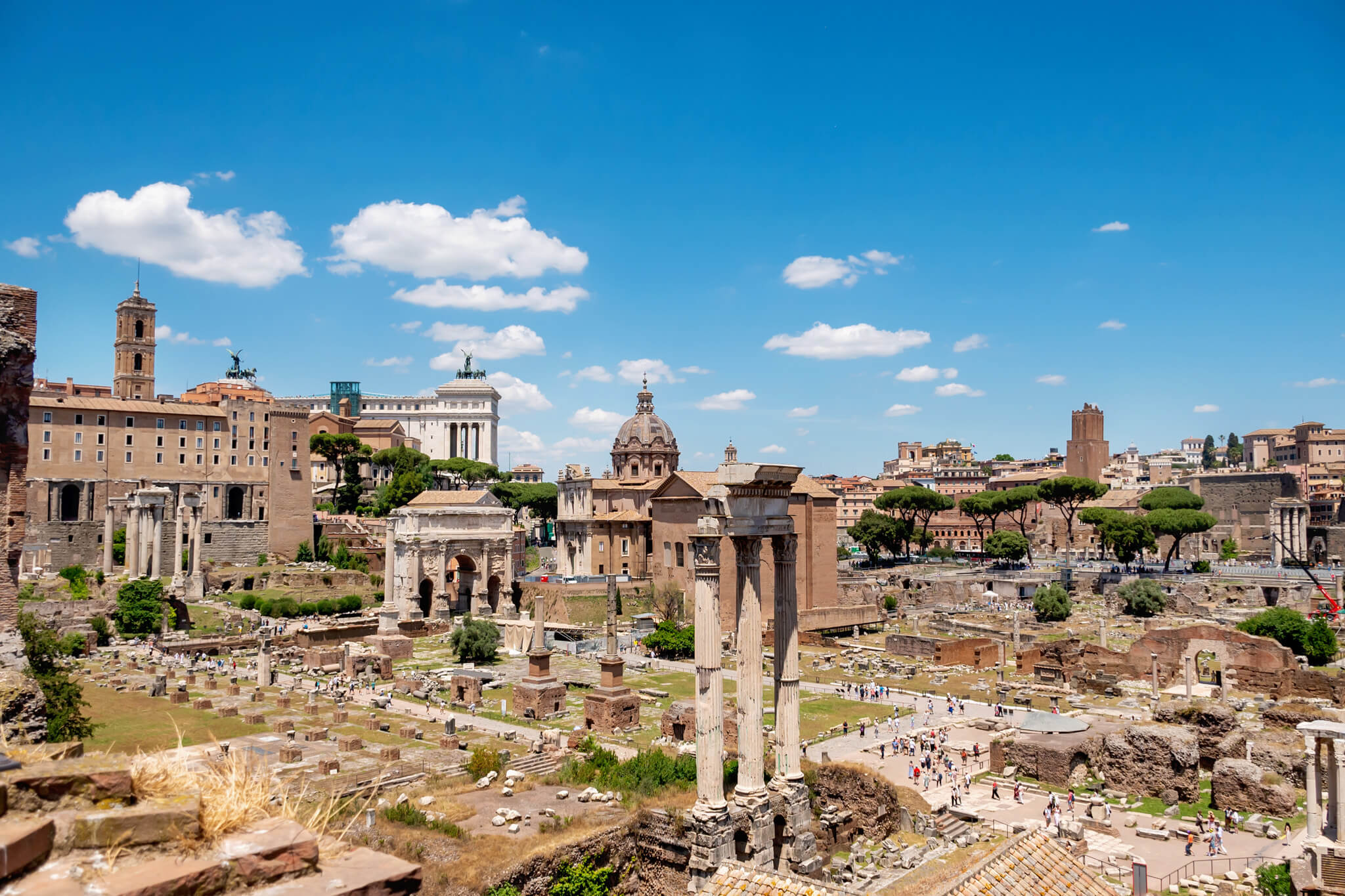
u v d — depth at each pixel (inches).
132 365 7726.4
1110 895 961.5
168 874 351.6
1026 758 2605.8
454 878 1226.6
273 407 6983.3
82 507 6181.1
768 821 1489.9
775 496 1567.4
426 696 3587.6
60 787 374.9
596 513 7032.5
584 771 1924.2
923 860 1745.8
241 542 6712.6
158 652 4200.3
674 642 4660.4
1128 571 7204.7
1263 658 3848.4
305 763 2182.6
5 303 1364.4
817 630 5442.9
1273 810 2180.1
